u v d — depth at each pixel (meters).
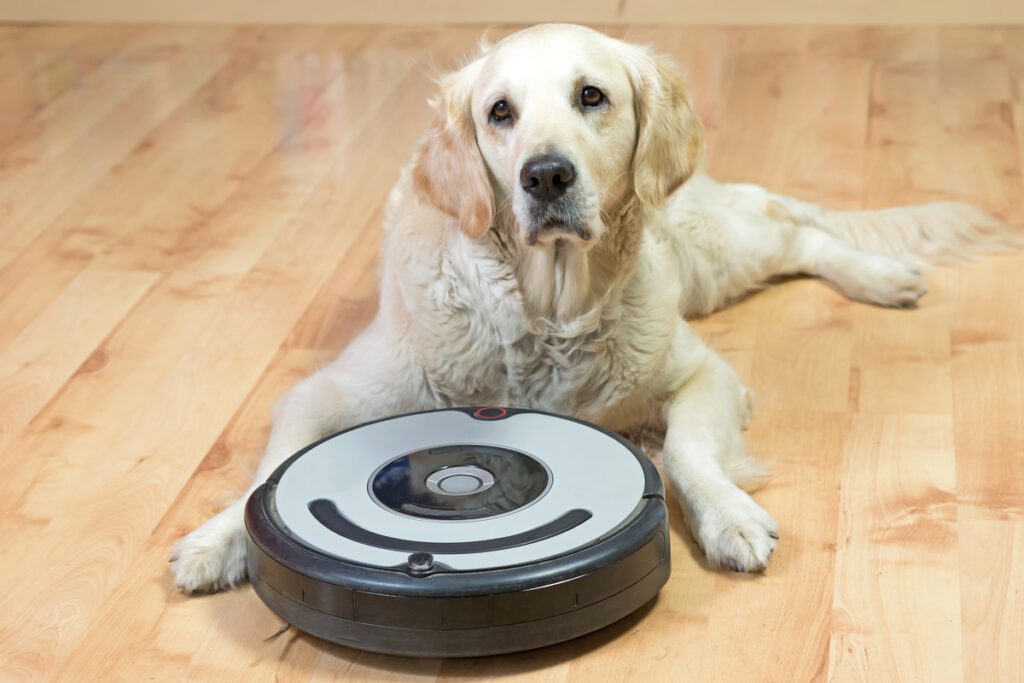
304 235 3.63
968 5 5.23
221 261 3.49
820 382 2.77
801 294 3.20
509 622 1.88
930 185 3.76
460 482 2.12
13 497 2.45
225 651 2.00
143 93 4.80
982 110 4.30
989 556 2.14
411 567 1.88
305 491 2.11
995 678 1.86
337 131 4.37
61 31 5.58
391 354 2.46
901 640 1.95
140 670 1.96
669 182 2.39
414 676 1.92
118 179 4.05
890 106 4.39
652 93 2.33
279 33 5.47
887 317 3.05
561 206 2.15
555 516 2.01
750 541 2.10
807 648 1.94
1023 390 2.68
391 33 5.41
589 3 5.51
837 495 2.35
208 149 4.26
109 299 3.28
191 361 2.97
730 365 2.81
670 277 2.53
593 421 2.49
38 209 3.84
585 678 1.90
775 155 4.02
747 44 5.11
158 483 2.49
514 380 2.44
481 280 2.36
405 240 2.46
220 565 2.14
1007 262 3.28
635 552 1.95
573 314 2.36
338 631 1.92
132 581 2.19
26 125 4.51
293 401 2.52
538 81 2.20
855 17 5.30
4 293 3.33
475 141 2.34
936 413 2.61
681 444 2.33
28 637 2.04
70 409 2.78
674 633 2.00
